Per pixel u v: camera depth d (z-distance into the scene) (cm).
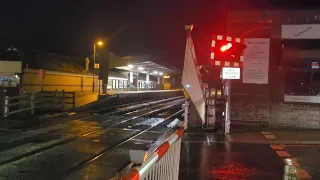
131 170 263
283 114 1503
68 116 2066
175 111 2841
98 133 1417
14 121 1739
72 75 3962
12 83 3133
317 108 1475
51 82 3547
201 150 1078
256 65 1513
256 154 1024
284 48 1479
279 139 1235
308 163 915
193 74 1212
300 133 1374
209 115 1444
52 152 1019
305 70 1476
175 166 492
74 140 1231
